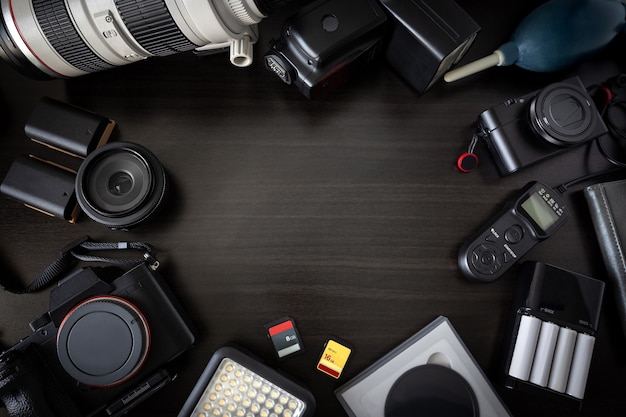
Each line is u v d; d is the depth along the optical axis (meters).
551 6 0.76
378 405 0.72
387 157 0.80
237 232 0.78
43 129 0.76
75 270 0.76
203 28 0.67
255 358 0.70
